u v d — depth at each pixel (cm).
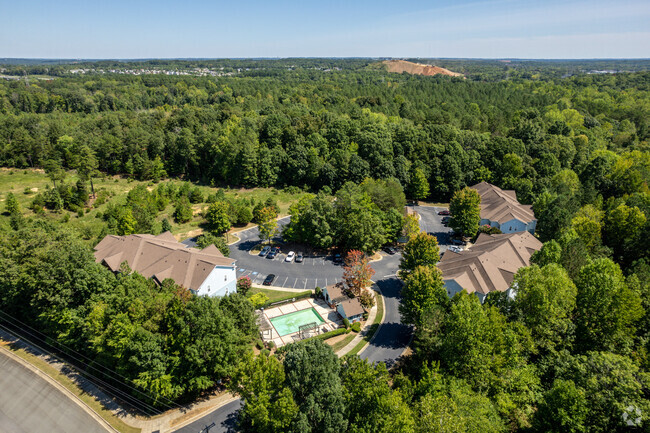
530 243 8231
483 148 13900
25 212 10181
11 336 6456
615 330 5391
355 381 4216
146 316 5044
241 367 4444
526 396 4603
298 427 3794
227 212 10375
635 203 9275
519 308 5553
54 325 5922
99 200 11081
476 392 4584
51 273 5716
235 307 5366
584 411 3953
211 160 14225
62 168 13725
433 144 13912
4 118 16138
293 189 13162
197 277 6769
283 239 9906
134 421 4894
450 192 13112
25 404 5162
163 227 9756
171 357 4812
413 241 7362
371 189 10825
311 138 14325
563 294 5394
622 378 4150
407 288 6162
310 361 4234
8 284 6131
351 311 6831
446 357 4866
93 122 16812
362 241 8662
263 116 17262
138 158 13588
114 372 5412
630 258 8138
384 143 13912
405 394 4369
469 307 4875
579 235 8131
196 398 5228
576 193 10581
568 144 14200
